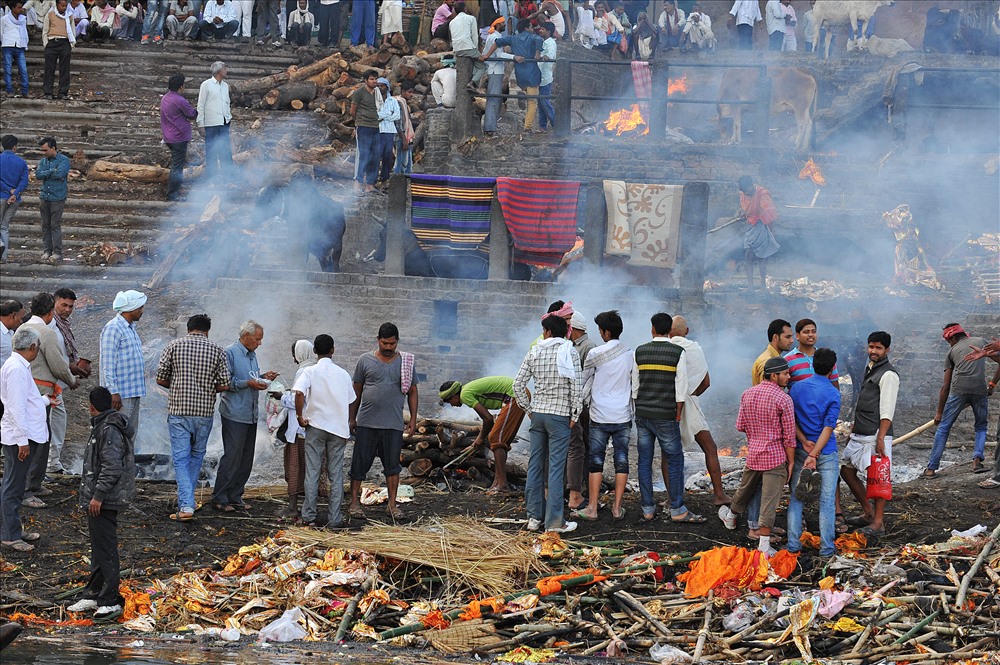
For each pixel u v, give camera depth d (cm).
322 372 1738
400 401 1794
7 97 3841
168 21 4184
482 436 1975
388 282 2539
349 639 1425
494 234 2580
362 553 1582
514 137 3359
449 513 1814
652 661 1388
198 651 1332
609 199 2566
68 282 2884
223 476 1806
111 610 1470
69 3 4069
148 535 1692
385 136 3184
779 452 1628
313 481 1741
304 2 4178
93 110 3803
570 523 1731
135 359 1827
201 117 3244
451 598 1527
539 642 1434
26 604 1477
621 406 1759
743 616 1484
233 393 1806
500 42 3325
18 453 1620
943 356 2458
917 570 1583
